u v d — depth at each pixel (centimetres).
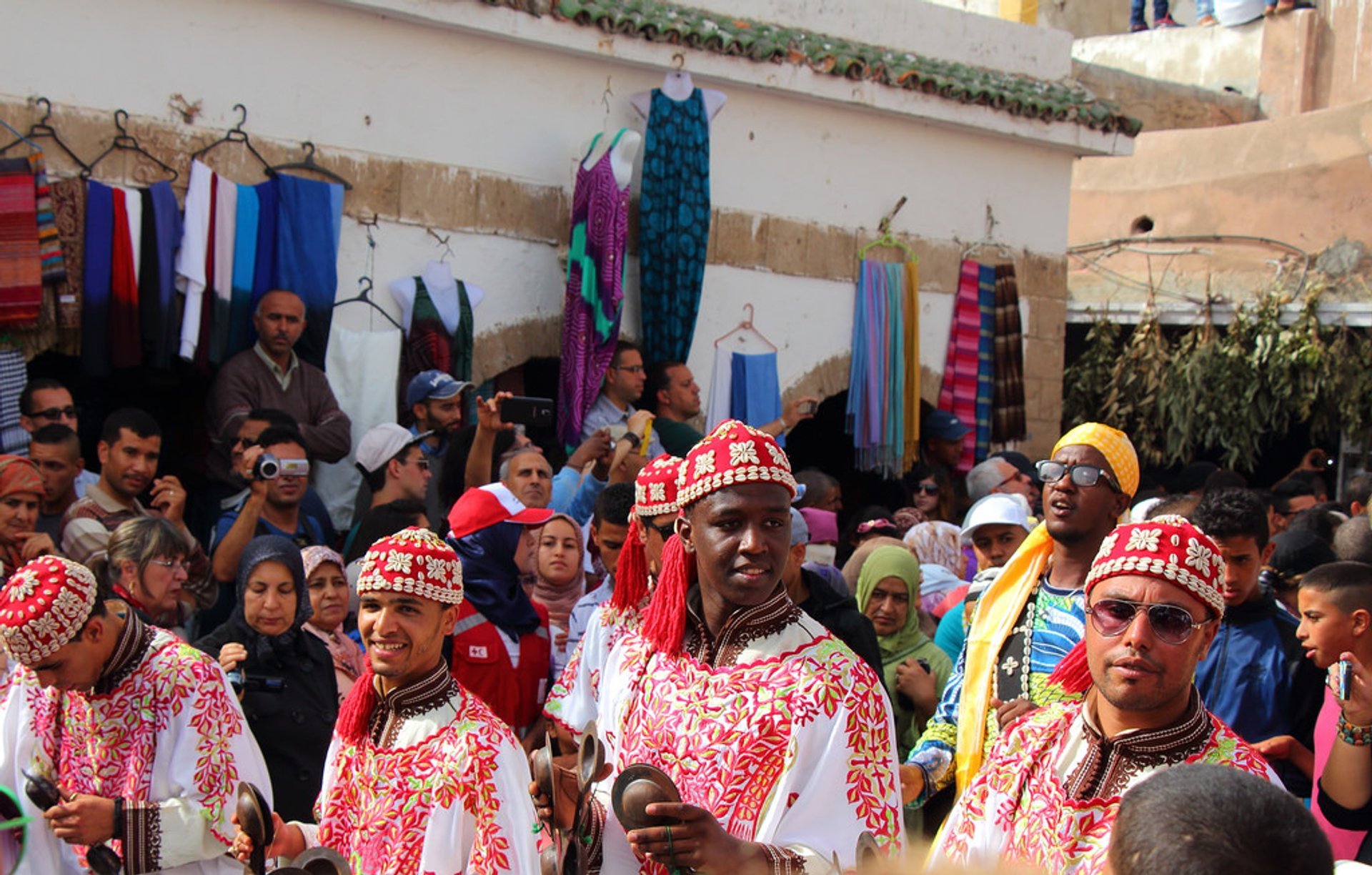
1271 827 169
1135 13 1895
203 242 673
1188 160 1415
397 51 747
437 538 353
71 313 641
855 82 902
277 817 364
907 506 934
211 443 666
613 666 314
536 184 798
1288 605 569
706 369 870
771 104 891
